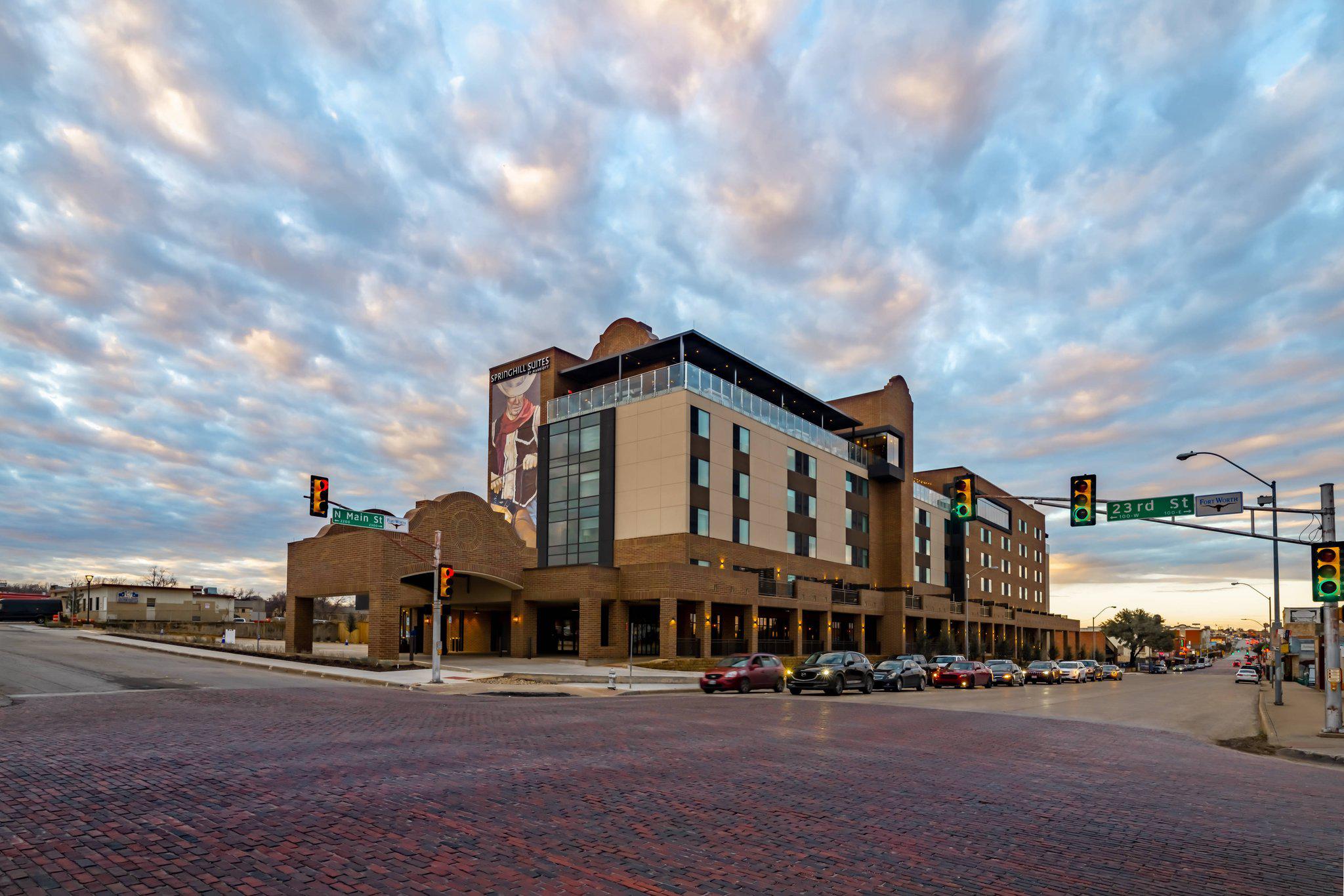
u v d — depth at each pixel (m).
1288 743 18.64
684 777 11.06
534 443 65.69
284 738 13.56
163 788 9.29
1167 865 7.38
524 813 8.59
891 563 74.62
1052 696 35.31
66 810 8.15
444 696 25.70
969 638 82.31
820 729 17.56
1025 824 8.88
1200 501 22.47
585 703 23.48
